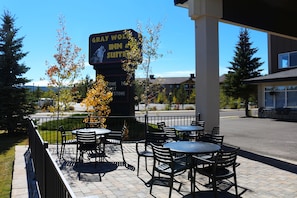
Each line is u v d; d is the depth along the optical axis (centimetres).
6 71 1448
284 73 2111
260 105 2222
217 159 391
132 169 583
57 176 232
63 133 730
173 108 3744
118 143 679
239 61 2653
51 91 1311
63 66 1278
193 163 436
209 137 566
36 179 499
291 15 1091
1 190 485
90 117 1012
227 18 885
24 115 1442
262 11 982
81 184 482
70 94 1325
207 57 842
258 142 952
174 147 445
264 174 536
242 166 600
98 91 1112
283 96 2048
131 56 1207
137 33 1214
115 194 431
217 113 854
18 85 1477
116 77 1382
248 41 2672
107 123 1334
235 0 909
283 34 1075
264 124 1609
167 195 426
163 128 764
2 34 1455
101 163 639
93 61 1417
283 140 997
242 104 3894
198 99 872
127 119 1352
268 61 2512
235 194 426
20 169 599
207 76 841
